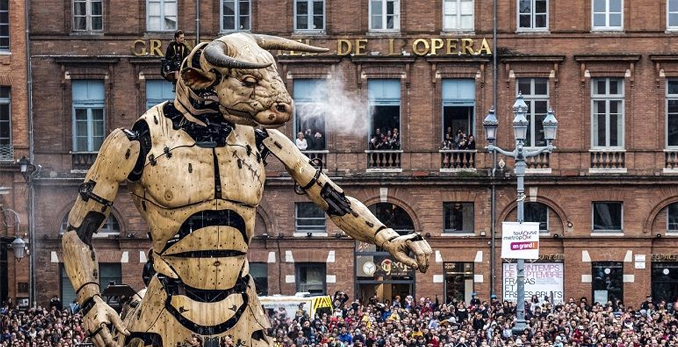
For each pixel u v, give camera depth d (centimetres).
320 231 7700
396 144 7762
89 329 2058
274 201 7681
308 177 2156
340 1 7769
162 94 7781
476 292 7688
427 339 5594
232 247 2081
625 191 7731
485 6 7750
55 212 7619
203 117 2073
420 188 7744
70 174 7675
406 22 7775
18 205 7588
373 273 7688
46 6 7712
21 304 7525
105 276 7656
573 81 7762
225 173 2069
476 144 7750
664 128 7775
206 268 2072
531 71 7750
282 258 7688
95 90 7756
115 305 2197
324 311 6481
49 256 7581
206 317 2073
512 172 7706
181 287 2077
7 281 7531
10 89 7675
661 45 7762
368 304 7144
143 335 2077
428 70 7762
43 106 7712
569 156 7750
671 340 5706
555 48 7744
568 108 7762
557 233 7719
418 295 7688
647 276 7700
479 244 7700
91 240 2105
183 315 2069
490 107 7750
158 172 2056
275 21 7781
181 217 2062
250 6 7788
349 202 2178
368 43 7756
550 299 7069
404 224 7762
